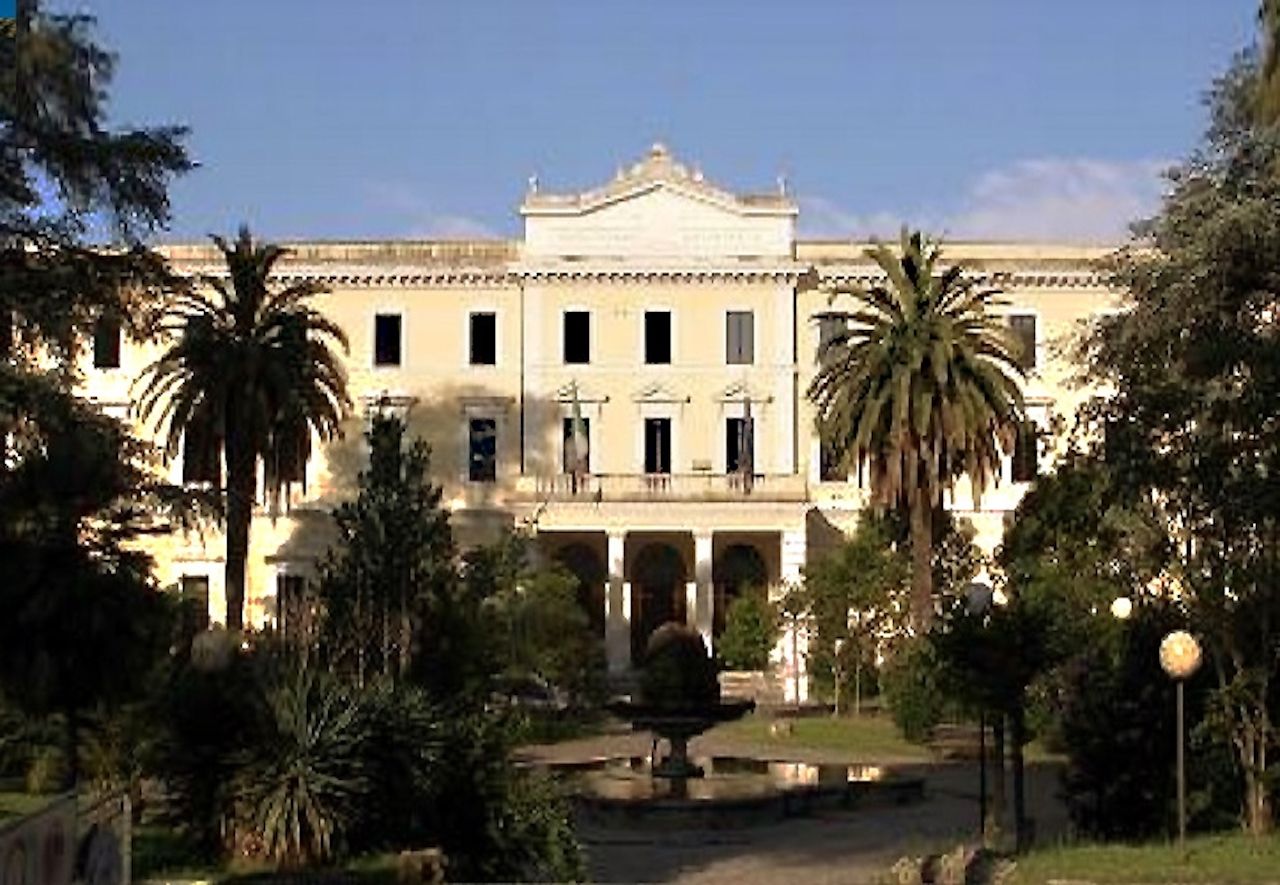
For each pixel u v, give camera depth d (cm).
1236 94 2391
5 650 2048
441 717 2167
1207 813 2397
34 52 2286
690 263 7156
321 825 1977
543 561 6625
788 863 2455
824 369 5266
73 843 1083
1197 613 2384
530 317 7200
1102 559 3191
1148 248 2577
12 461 2273
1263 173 2358
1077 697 2519
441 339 7225
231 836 2008
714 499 6812
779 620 6084
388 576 2552
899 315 4609
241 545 4488
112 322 2572
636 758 4025
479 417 7194
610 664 6725
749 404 7138
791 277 7162
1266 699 2356
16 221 2366
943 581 5191
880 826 2916
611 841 2759
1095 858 2031
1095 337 2589
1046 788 3441
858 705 5453
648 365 7181
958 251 7162
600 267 7169
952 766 3934
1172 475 2369
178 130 2441
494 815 2122
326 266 7156
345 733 2033
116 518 2139
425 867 1948
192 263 6838
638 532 6925
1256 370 2264
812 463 7156
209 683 2105
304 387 4653
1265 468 2288
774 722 5181
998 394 4500
